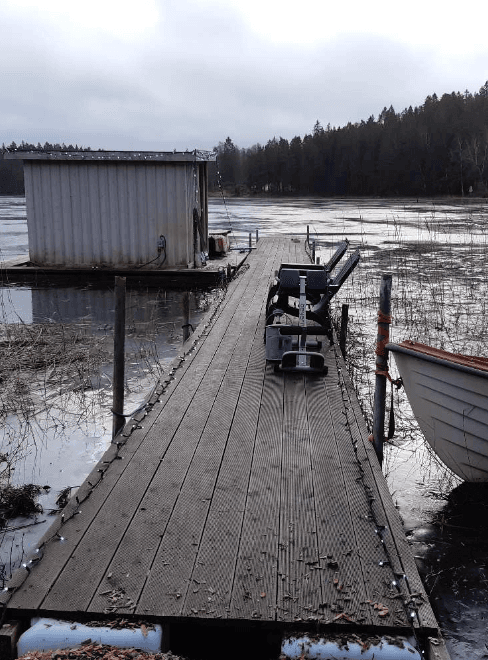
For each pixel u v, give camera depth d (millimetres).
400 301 13828
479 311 12656
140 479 4191
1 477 5461
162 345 10008
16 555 4262
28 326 11117
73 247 16047
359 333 10875
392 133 91812
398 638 2785
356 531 3562
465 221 37094
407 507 4992
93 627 2818
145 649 2771
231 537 3479
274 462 4488
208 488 4070
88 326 11250
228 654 3092
